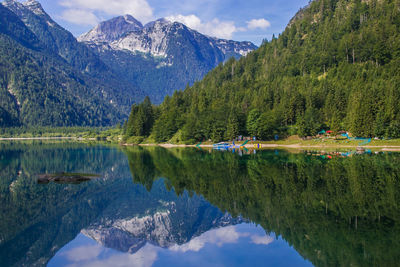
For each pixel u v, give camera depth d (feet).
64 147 579.07
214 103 624.18
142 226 131.23
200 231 122.21
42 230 126.93
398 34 613.11
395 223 112.06
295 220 121.70
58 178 230.48
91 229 128.47
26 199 173.58
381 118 399.44
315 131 479.00
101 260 98.12
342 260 86.74
